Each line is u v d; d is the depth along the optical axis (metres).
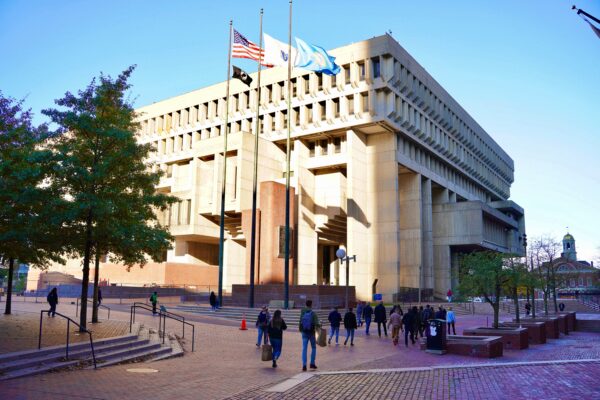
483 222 77.19
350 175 59.69
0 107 21.62
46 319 24.38
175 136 75.00
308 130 62.62
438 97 70.62
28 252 22.92
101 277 65.50
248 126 68.38
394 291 59.22
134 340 17.91
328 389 11.73
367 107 59.50
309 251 61.22
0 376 11.93
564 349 21.92
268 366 15.32
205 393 11.12
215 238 66.19
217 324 29.53
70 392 10.73
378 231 61.38
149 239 21.34
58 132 20.44
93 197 18.92
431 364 16.06
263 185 48.38
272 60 40.12
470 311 53.88
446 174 77.19
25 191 19.09
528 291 41.44
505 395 11.05
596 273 99.19
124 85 21.91
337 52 60.84
